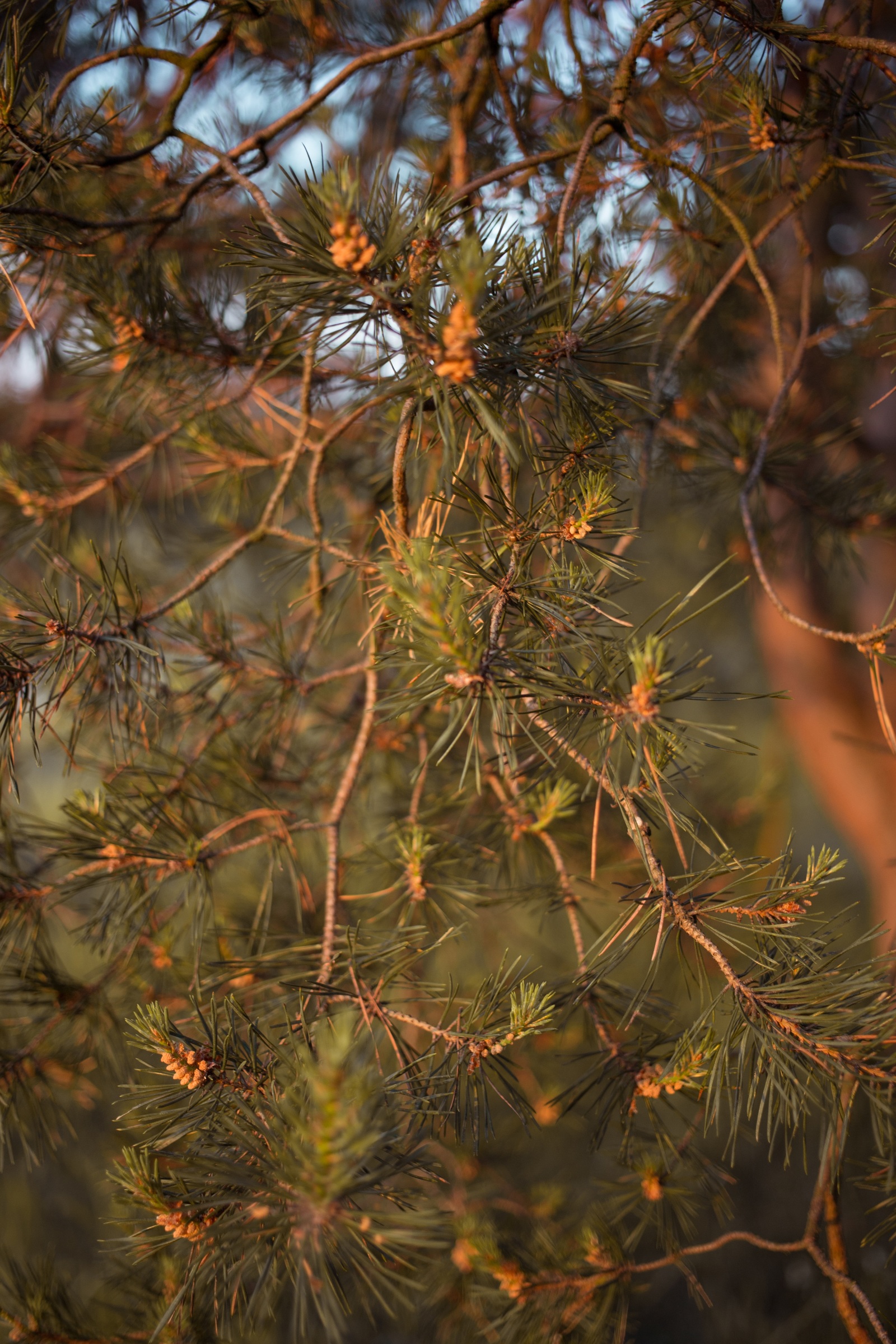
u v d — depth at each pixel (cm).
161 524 166
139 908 105
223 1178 87
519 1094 96
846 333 165
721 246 114
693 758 96
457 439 95
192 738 125
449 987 96
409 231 89
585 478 94
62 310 113
